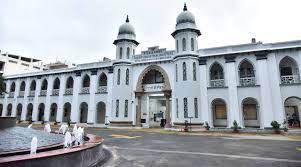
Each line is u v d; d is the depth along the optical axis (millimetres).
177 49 24375
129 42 27609
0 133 10586
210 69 23203
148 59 26328
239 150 10180
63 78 31453
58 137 10109
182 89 22594
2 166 4105
